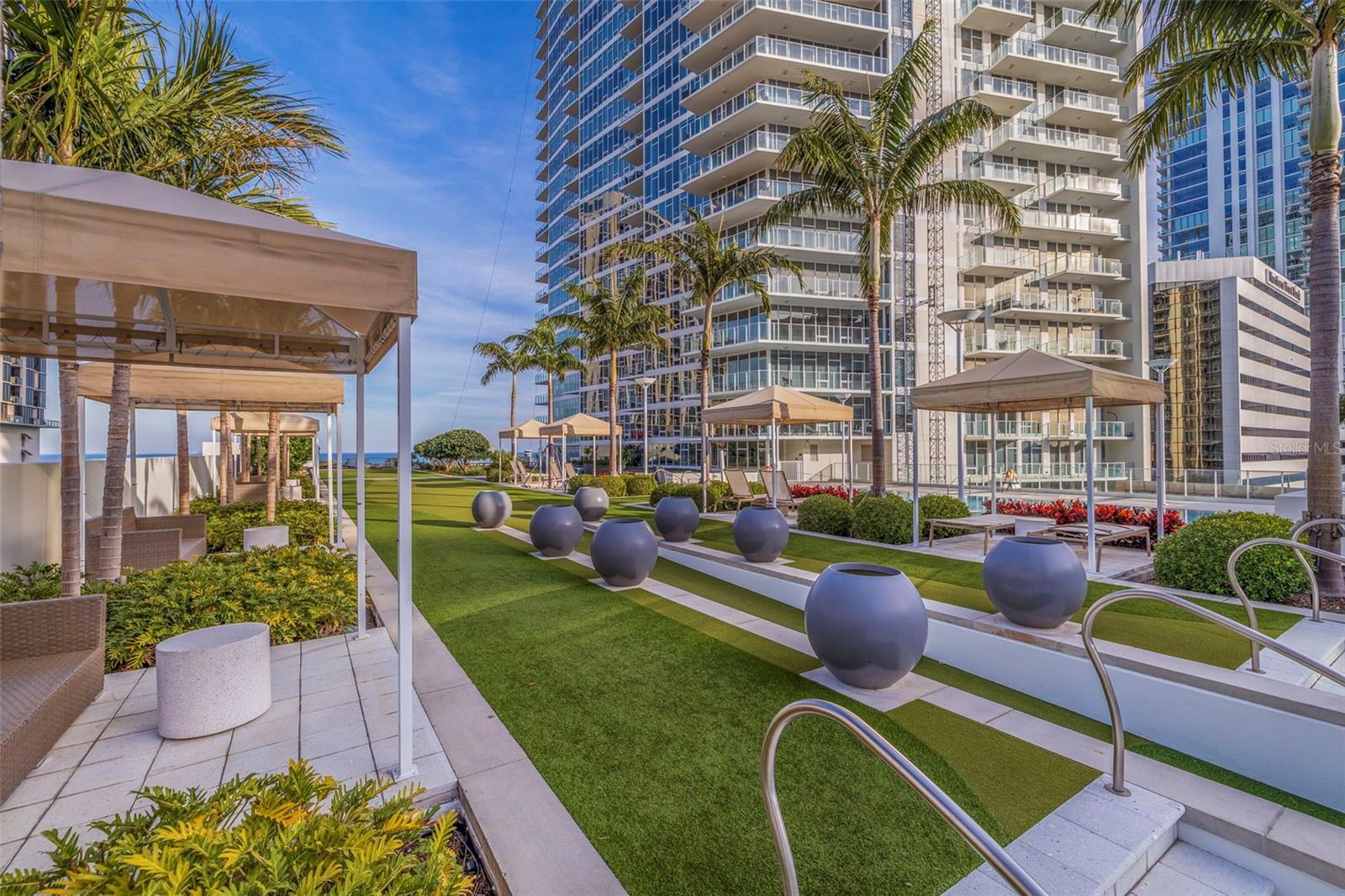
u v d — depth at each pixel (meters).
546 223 64.19
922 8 34.00
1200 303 44.06
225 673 3.65
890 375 33.25
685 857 2.58
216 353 4.97
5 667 3.78
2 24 1.78
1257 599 5.93
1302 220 79.56
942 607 5.57
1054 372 7.43
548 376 36.56
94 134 5.03
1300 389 60.91
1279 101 82.19
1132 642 4.81
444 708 4.05
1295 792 3.25
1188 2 6.69
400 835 1.97
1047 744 3.67
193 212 2.62
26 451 15.38
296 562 7.22
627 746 3.54
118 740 3.54
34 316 4.35
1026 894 1.28
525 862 2.54
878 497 11.18
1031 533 9.55
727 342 35.41
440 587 7.52
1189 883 2.68
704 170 35.38
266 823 1.81
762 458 35.78
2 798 2.83
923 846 2.68
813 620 4.39
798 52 31.52
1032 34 35.62
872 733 1.57
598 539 7.43
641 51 44.03
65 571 5.35
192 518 9.02
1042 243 35.75
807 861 2.57
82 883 1.55
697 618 6.27
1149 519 9.44
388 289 2.98
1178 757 3.56
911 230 34.34
